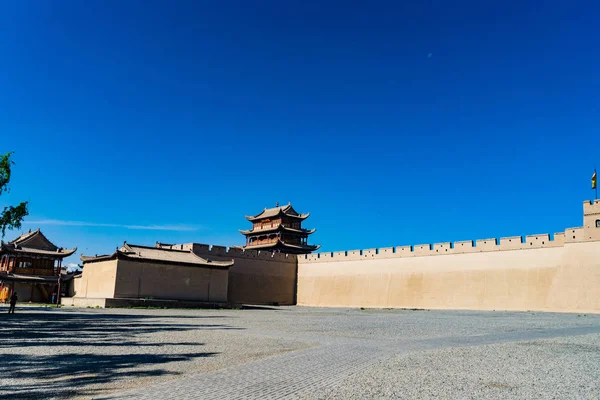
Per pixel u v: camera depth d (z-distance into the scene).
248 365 13.36
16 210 28.81
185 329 25.30
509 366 13.45
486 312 53.66
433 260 69.12
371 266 76.50
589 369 13.13
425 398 9.52
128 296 53.69
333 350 16.80
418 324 32.00
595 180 56.09
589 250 54.56
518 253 60.75
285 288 84.56
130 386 10.54
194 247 72.56
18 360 14.05
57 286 74.06
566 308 53.81
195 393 9.84
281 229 95.88
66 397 9.49
